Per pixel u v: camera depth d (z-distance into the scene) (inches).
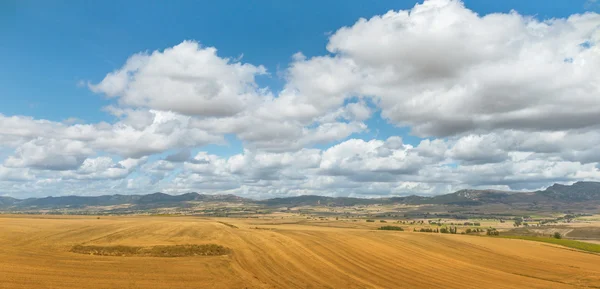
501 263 2112.5
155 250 1713.8
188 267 1475.1
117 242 1867.6
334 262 1797.5
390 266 1808.6
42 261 1398.9
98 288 1136.2
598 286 1663.4
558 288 1592.0
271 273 1529.3
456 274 1743.4
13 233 1902.1
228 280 1352.1
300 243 2160.4
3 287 1063.0
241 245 1988.2
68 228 2181.3
